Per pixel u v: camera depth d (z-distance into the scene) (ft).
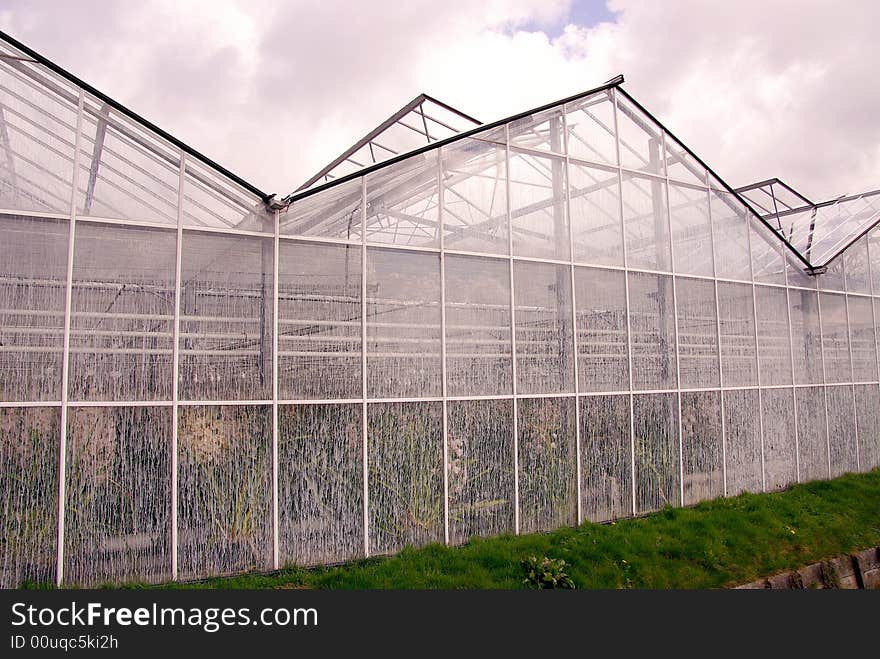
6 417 15.51
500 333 22.97
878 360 38.70
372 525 19.60
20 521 15.42
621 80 27.68
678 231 29.27
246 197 18.88
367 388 20.03
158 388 17.13
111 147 17.38
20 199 16.17
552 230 24.97
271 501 18.17
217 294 18.13
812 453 33.40
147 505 16.70
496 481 22.13
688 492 27.43
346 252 20.20
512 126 24.48
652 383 27.04
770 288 32.94
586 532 22.18
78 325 16.43
